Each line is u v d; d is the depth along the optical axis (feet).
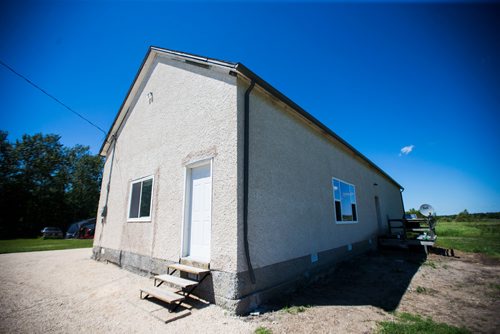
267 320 11.45
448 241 48.03
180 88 20.44
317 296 15.58
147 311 12.20
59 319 11.31
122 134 29.01
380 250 36.81
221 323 10.97
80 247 44.04
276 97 18.29
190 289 14.38
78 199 117.08
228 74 16.10
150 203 21.13
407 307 13.78
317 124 23.90
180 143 19.04
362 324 11.18
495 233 65.67
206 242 15.74
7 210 96.78
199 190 17.19
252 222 14.33
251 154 15.42
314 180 23.13
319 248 21.54
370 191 41.09
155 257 18.85
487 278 20.72
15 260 27.89
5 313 11.94
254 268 13.82
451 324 11.43
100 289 16.03
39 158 113.91
